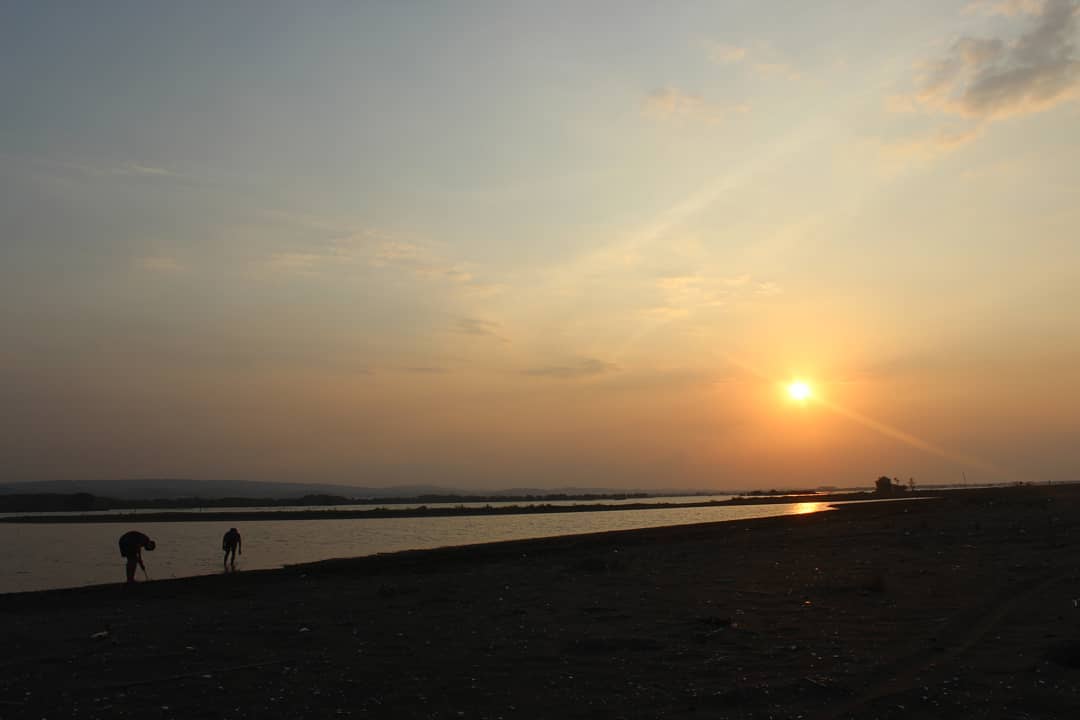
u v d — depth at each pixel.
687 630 15.73
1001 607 16.98
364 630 17.02
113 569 42.41
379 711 10.55
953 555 28.64
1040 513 54.78
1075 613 15.83
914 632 14.67
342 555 49.84
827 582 22.39
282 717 10.38
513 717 10.11
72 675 13.05
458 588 24.95
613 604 20.05
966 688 10.66
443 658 13.78
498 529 82.69
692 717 9.87
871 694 10.63
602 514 129.25
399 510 155.75
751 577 24.92
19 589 33.62
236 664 13.67
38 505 173.88
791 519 62.56
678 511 136.62
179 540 67.38
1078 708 9.73
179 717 10.45
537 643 14.98
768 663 12.55
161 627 18.17
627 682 11.67
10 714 10.73
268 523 106.56
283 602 22.66
